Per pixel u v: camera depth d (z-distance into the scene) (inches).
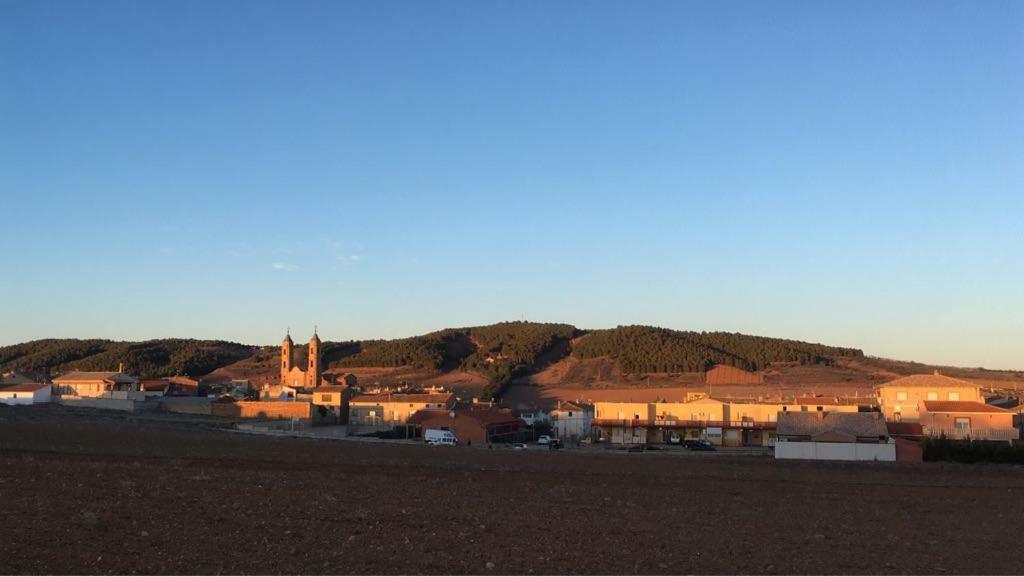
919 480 2512.3
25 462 1969.7
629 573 1041.5
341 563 1031.0
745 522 1517.0
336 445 3425.2
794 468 2837.1
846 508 1785.2
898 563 1166.3
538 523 1409.9
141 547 1066.1
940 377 4778.5
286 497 1593.3
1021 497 2108.8
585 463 2851.9
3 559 958.4
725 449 4456.2
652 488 2063.2
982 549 1306.6
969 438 3570.4
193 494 1571.1
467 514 1478.8
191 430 3973.9
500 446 4434.1
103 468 1943.9
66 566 945.5
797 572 1083.9
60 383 6186.0
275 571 973.2
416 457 2883.9
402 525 1327.5
